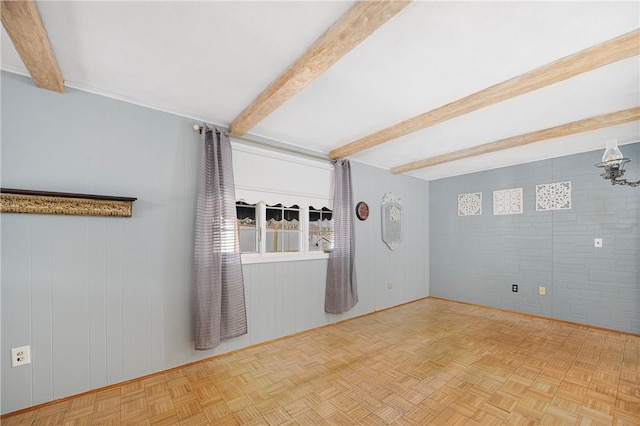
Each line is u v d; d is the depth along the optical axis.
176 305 2.46
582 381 2.22
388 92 2.17
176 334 2.45
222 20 1.43
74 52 1.68
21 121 1.89
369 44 1.61
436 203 5.19
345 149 3.42
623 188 3.30
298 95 2.22
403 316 4.00
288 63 1.81
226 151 2.70
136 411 1.88
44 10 1.33
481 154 3.55
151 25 1.46
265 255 3.07
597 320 3.44
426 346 2.94
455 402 1.97
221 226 2.61
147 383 2.21
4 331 1.81
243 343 2.86
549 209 3.85
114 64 1.81
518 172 4.17
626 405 1.92
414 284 4.91
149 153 2.38
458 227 4.86
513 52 1.68
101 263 2.14
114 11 1.36
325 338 3.17
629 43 1.51
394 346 2.94
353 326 3.57
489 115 2.54
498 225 4.36
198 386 2.18
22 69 1.87
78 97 2.09
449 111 2.36
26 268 1.88
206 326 2.47
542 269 3.90
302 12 1.38
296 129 2.92
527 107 2.38
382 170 4.45
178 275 2.48
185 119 2.58
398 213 4.66
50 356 1.94
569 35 1.53
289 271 3.25
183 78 1.98
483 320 3.80
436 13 1.38
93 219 2.12
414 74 1.92
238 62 1.79
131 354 2.24
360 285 4.02
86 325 2.07
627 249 3.26
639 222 3.20
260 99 2.19
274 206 3.21
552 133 2.83
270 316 3.07
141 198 2.33
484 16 1.40
